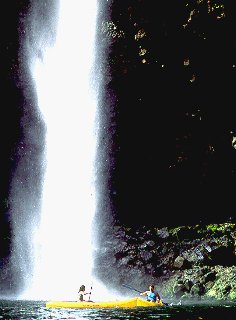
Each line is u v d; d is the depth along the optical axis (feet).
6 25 95.14
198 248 82.43
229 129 90.22
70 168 103.91
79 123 102.01
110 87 96.07
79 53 97.91
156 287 79.51
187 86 90.27
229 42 82.43
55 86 101.50
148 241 88.58
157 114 95.96
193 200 100.07
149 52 88.12
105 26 91.45
